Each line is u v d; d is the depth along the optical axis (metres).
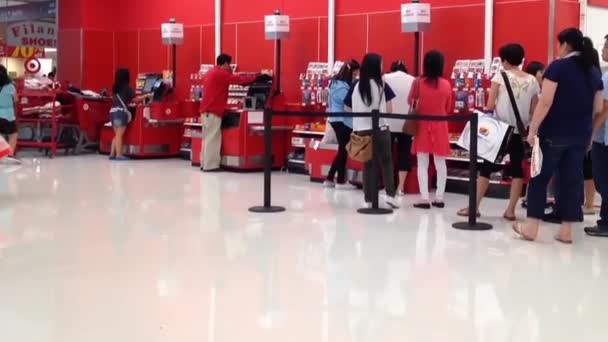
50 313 3.66
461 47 8.57
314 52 10.16
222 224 6.07
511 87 6.21
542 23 7.92
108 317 3.60
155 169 10.18
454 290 4.16
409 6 8.16
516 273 4.57
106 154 12.15
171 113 11.59
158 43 12.55
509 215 6.49
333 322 3.56
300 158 9.99
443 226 6.12
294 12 10.38
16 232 5.66
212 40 11.61
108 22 13.32
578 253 5.17
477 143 6.14
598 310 3.81
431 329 3.48
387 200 7.02
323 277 4.41
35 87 12.18
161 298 3.93
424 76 6.84
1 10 17.34
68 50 13.41
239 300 3.91
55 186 8.27
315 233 5.75
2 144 6.96
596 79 5.29
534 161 5.38
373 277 4.43
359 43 9.62
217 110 10.00
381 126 6.86
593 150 5.86
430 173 8.30
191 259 4.82
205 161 10.02
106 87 13.35
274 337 3.34
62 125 12.25
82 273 4.43
